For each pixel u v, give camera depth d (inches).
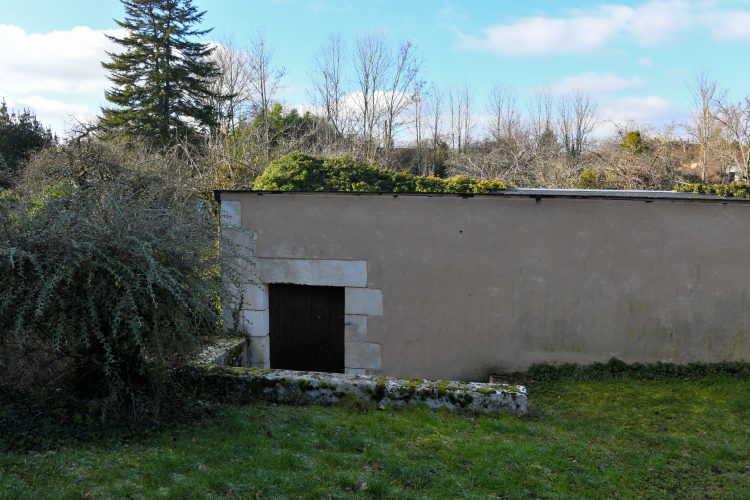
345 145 870.4
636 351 244.2
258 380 189.2
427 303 254.7
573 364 247.6
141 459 122.3
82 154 359.6
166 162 509.4
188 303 144.1
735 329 237.6
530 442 153.7
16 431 127.0
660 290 240.8
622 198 237.9
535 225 245.6
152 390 151.3
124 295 131.6
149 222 144.1
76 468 113.5
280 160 352.8
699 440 159.0
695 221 236.8
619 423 179.0
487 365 253.0
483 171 815.1
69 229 131.4
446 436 156.0
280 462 127.0
